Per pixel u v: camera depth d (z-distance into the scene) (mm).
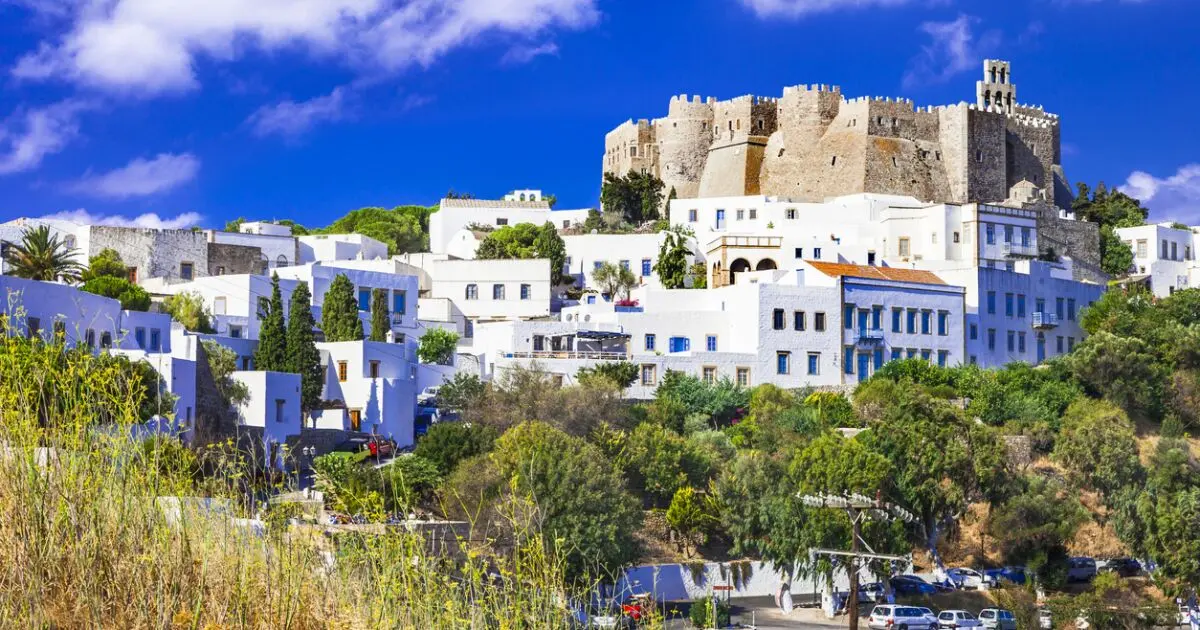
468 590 20500
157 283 109250
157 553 18828
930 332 109562
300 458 73500
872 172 171250
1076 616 71625
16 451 18641
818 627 64812
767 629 63156
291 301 85500
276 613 18938
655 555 71562
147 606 18375
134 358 63094
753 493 72812
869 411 94812
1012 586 74625
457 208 173750
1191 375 106188
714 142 184250
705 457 77812
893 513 71688
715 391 95125
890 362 104312
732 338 105250
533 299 125000
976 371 103812
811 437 87062
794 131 177500
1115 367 102562
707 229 154875
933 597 73188
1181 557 75625
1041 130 183750
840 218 153875
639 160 188125
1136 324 115250
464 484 54500
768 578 72812
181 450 21141
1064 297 122500
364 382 85938
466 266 125812
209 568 19250
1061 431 92125
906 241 141500
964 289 111688
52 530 18453
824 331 104750
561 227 175125
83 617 18172
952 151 175375
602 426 78875
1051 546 77750
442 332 101250
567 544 51688
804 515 69938
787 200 166250
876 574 71562
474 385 90188
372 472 43750
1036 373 106000
